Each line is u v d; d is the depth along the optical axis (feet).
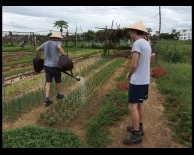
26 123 18.47
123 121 18.97
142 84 14.71
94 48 115.96
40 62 23.15
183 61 54.13
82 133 16.84
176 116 19.89
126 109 20.92
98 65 49.65
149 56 14.83
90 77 36.55
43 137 14.96
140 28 14.51
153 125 18.43
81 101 23.13
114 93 26.11
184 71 39.86
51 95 25.68
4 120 18.98
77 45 131.44
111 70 42.47
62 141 14.60
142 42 14.43
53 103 23.00
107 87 30.22
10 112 20.10
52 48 22.08
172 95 25.72
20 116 19.77
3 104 21.12
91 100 24.39
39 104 22.74
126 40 72.18
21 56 69.67
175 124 18.34
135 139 15.37
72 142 14.62
